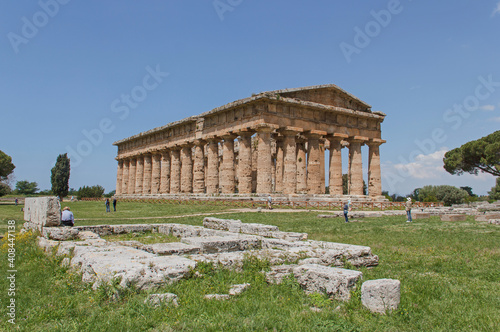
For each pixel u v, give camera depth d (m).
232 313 8.20
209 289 9.73
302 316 8.05
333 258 12.48
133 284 9.34
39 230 20.02
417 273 12.16
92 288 9.73
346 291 9.10
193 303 8.67
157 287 9.57
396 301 8.49
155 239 20.31
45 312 8.43
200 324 7.52
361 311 8.33
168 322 7.60
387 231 22.45
